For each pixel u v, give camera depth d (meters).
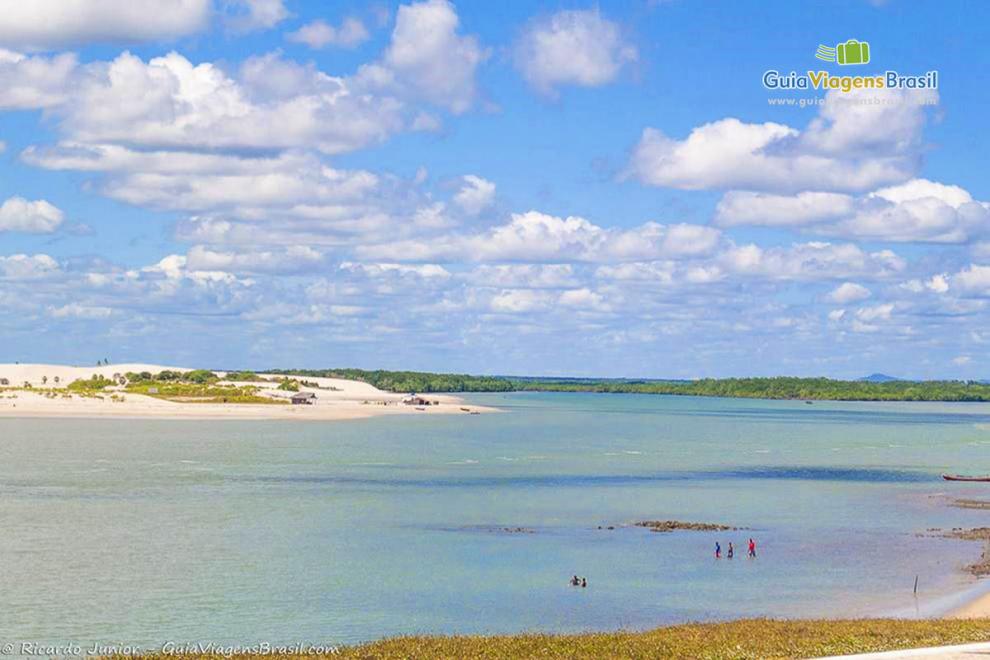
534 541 80.38
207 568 67.62
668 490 117.50
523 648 43.25
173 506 95.69
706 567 71.12
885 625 48.56
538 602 60.22
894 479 135.62
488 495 109.12
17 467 127.75
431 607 58.62
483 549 76.62
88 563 68.50
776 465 155.12
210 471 127.50
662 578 67.31
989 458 176.38
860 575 68.81
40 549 72.88
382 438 199.75
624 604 59.88
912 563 73.25
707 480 130.12
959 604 59.97
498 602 60.12
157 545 75.38
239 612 56.69
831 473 143.38
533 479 126.62
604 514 96.00
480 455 162.38
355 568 68.69
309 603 58.91
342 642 50.78
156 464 134.88
